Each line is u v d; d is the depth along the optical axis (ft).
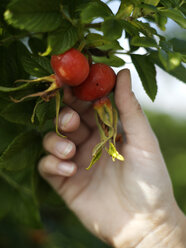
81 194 1.07
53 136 0.93
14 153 0.86
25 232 1.48
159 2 0.79
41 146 0.94
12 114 0.79
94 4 0.73
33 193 1.02
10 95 0.79
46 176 1.04
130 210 1.00
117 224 1.01
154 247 0.97
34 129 0.92
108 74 0.82
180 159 3.23
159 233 0.97
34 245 1.47
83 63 0.76
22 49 0.85
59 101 0.81
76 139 1.07
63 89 0.82
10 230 1.44
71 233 1.51
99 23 0.76
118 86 0.88
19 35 0.84
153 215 0.97
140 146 0.97
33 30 0.70
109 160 1.06
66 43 0.72
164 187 0.97
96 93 0.82
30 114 0.81
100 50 0.84
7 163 0.85
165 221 0.97
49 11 0.71
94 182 1.07
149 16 0.81
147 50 0.85
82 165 1.08
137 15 0.76
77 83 0.78
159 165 0.98
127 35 0.86
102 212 1.04
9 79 0.84
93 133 1.08
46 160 0.99
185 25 0.74
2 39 0.84
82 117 1.06
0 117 0.89
